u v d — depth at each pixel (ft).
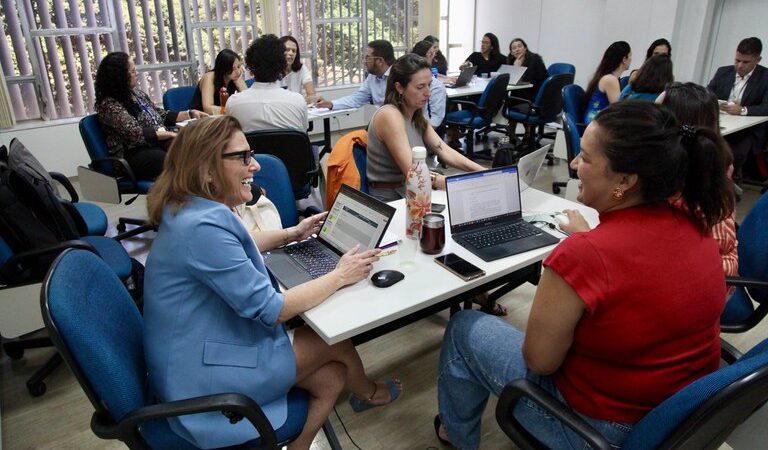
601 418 3.49
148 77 16.53
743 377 2.61
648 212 3.21
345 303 4.42
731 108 13.28
